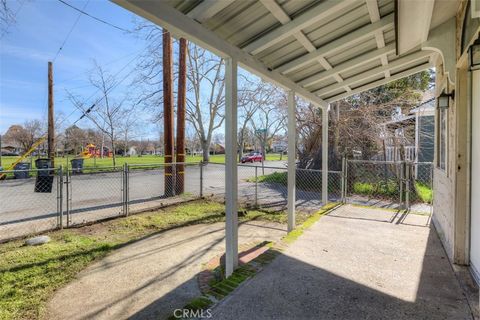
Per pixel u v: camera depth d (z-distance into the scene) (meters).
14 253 3.80
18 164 13.55
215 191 8.98
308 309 1.99
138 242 4.34
